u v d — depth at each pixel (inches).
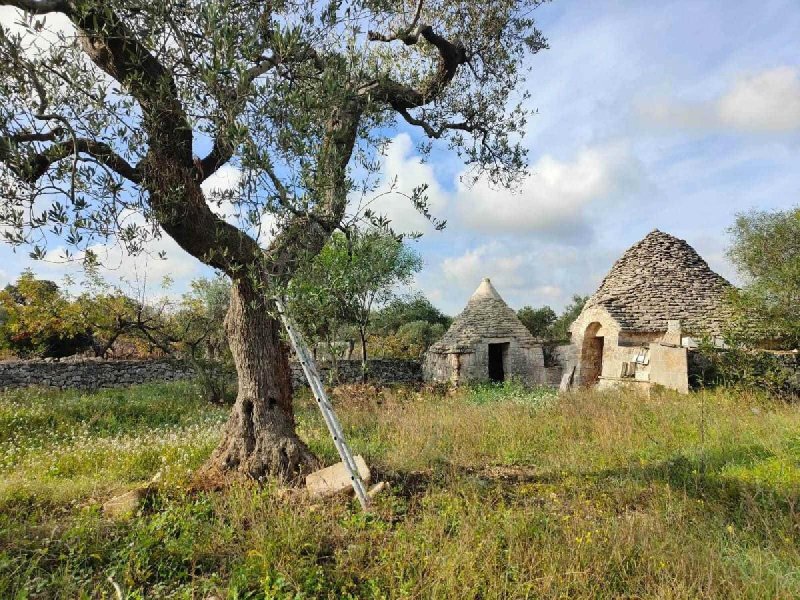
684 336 580.1
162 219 193.2
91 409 447.8
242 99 159.9
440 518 181.9
